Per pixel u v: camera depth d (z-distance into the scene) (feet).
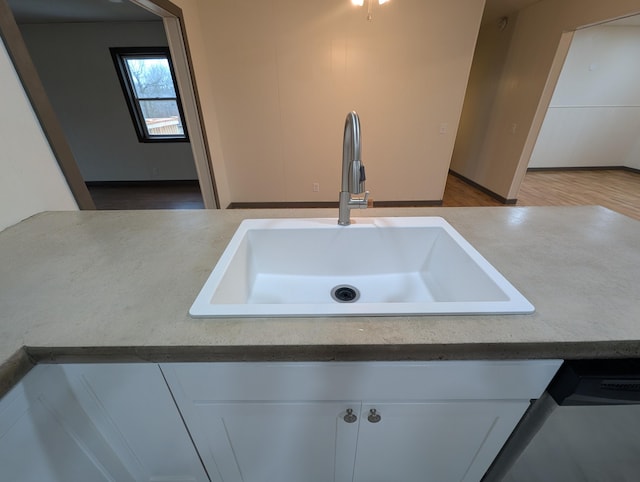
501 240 2.78
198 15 8.72
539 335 1.68
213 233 2.94
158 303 1.94
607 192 13.91
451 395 1.95
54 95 13.02
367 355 1.68
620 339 1.67
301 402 2.00
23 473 1.70
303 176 11.32
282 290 3.03
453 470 2.57
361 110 10.23
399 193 11.82
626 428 1.94
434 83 9.90
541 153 17.37
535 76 10.41
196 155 9.59
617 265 2.38
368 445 2.35
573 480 2.18
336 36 9.14
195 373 1.83
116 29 12.01
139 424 2.12
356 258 3.16
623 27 14.64
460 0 8.77
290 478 2.68
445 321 1.78
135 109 13.61
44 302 1.96
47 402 1.77
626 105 16.30
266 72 9.57
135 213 3.41
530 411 2.07
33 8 9.78
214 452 2.37
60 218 3.25
